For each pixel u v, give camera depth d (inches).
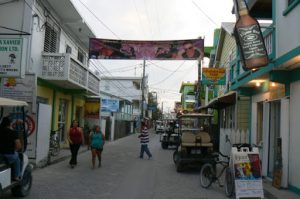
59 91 910.4
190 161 613.6
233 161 419.2
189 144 621.3
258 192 413.7
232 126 868.0
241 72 673.0
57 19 858.1
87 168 642.2
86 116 1190.9
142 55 865.5
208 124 753.0
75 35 1026.1
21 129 516.1
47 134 661.9
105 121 1460.4
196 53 852.6
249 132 670.5
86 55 1189.7
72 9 816.9
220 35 1119.0
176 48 856.3
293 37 425.4
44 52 769.6
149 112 3543.3
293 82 463.5
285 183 456.8
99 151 656.4
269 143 540.7
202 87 1674.5
